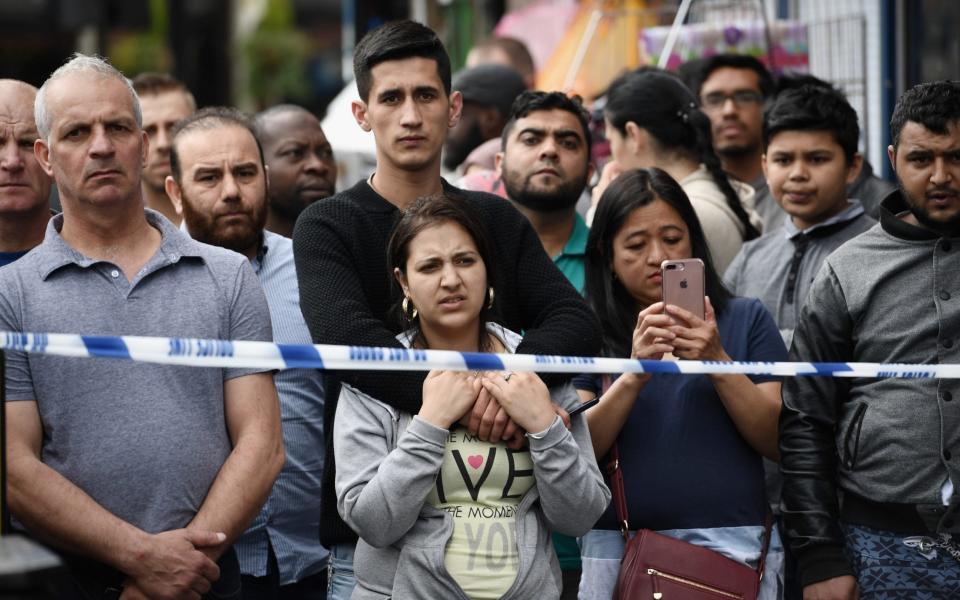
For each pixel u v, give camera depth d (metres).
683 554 9.88
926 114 10.09
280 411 10.97
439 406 9.05
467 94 18.09
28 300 9.35
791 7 22.48
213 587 9.76
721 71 16.64
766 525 10.48
